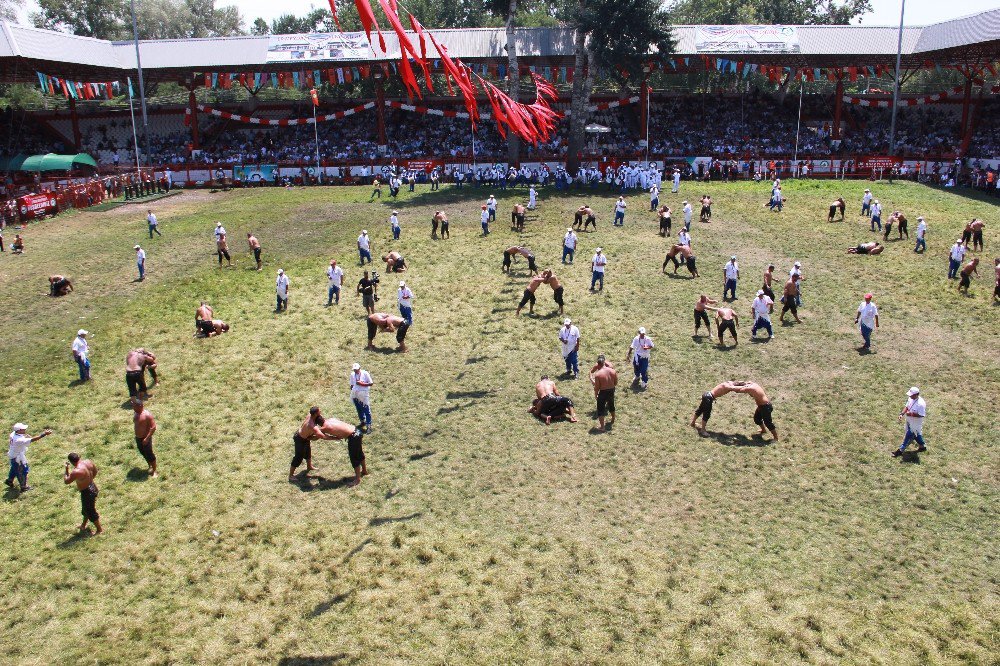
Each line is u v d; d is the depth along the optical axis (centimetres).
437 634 1323
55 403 2275
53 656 1304
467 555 1521
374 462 1900
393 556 1527
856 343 2623
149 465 1905
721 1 8550
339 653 1289
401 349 2622
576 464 1852
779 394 2236
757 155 5762
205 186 5781
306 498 1758
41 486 1838
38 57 5053
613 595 1399
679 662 1248
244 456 1958
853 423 2052
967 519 1617
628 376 2370
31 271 3541
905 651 1262
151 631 1358
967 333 2705
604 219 4303
